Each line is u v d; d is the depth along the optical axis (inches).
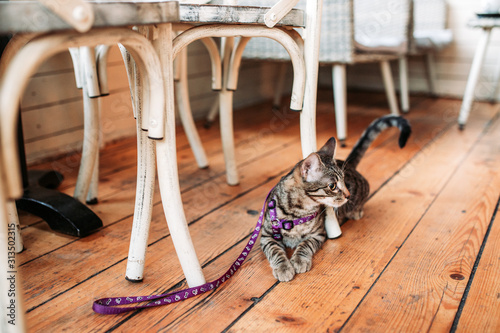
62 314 38.8
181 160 84.0
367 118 116.0
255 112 127.0
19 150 57.3
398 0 113.3
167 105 36.9
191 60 112.8
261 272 45.7
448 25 136.7
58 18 26.5
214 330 36.4
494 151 85.7
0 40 49.3
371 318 37.6
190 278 41.6
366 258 48.0
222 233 54.7
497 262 46.4
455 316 37.6
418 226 55.6
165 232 54.9
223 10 38.2
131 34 32.0
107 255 49.5
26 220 58.7
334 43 85.3
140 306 39.1
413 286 42.3
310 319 37.6
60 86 84.4
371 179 72.5
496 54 130.8
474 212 59.1
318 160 47.0
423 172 75.2
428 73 141.9
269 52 89.1
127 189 69.6
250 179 74.0
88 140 58.1
